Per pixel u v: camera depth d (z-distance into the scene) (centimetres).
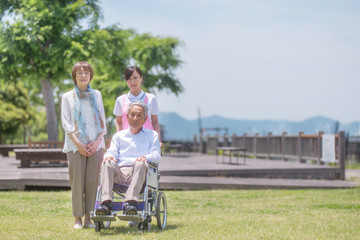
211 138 2592
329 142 1515
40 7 1742
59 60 1705
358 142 1870
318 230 514
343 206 751
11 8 1730
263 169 1298
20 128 4091
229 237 465
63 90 2866
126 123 577
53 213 663
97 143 550
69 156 545
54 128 1859
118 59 2625
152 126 583
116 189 507
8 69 1734
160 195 529
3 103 3391
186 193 958
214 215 650
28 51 1716
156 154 518
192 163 1642
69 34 1816
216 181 1080
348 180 1324
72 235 477
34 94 3181
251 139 2191
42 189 1078
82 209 545
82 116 546
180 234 486
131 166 513
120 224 568
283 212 680
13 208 703
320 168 1332
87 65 549
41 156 1390
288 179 1270
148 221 509
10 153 3167
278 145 1927
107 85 2703
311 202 811
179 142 3528
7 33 1686
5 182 1012
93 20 1953
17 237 464
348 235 485
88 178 550
